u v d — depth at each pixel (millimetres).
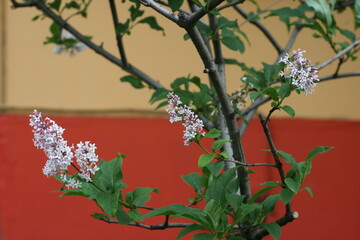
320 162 10461
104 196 2924
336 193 10539
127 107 9602
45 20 9469
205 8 3027
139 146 9586
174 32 9719
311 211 10453
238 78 9594
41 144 2787
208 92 3855
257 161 9820
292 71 2877
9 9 9352
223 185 3162
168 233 9633
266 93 2973
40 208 9406
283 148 10055
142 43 9578
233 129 3266
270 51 9844
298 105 10242
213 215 2959
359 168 10570
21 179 9320
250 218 3195
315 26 4625
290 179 2965
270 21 9836
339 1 5180
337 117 10414
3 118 9250
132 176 9539
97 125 9484
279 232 3023
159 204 9625
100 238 9531
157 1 3568
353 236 10602
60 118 9375
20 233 9297
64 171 2852
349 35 4715
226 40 4121
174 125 9703
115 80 9570
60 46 5488
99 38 9422
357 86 10484
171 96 3033
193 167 9680
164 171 9648
